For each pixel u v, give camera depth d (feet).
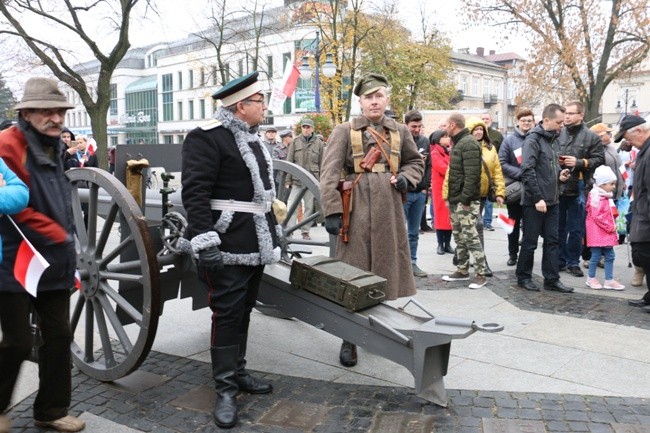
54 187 9.50
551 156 18.66
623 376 12.21
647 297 16.90
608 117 165.27
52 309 9.78
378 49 95.76
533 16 70.64
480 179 19.44
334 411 10.70
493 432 9.80
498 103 222.28
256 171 10.53
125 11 62.85
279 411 10.74
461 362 13.02
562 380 12.03
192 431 10.10
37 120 9.26
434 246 28.19
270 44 115.55
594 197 19.11
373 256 12.81
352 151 13.05
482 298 18.34
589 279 19.65
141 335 11.03
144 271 10.79
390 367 12.80
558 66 72.28
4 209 8.48
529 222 18.98
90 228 11.94
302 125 31.55
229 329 10.61
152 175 14.52
